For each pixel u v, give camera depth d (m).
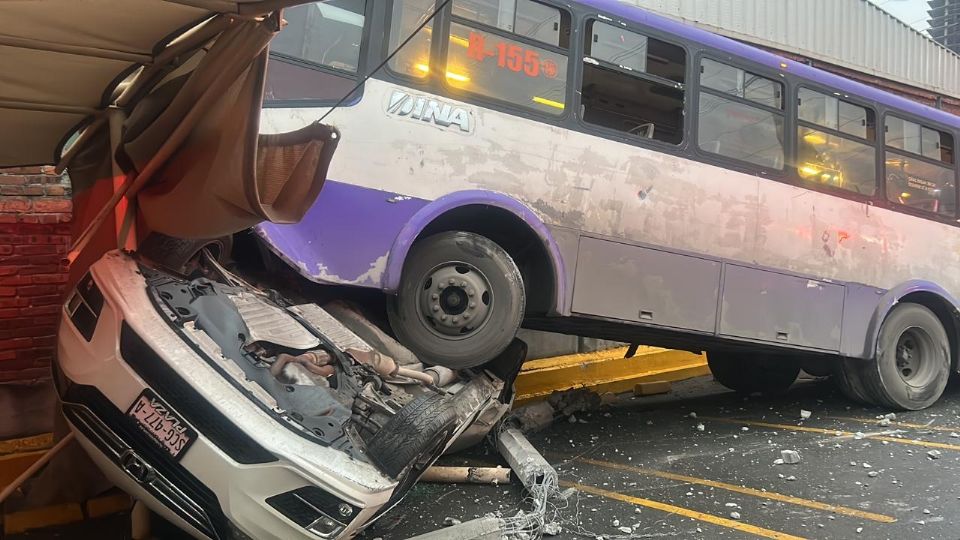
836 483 4.63
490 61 4.78
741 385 8.27
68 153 3.77
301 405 2.94
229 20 2.49
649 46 5.52
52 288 4.89
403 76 4.45
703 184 5.65
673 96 5.61
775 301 6.06
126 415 2.77
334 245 4.17
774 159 6.17
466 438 4.70
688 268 5.53
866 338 6.73
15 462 4.24
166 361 2.72
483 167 4.66
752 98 6.08
